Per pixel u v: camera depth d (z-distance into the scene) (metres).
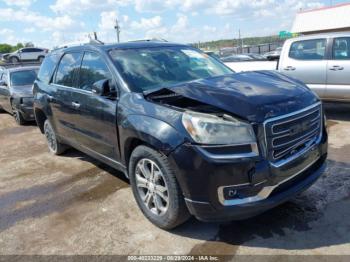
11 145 7.00
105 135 3.78
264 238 2.96
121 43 4.25
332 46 6.79
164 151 2.79
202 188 2.66
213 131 2.61
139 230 3.24
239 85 3.13
